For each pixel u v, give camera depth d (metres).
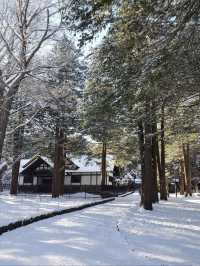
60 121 34.81
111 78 12.54
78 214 18.84
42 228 12.79
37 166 58.12
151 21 9.80
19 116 27.44
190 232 14.43
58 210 18.03
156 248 10.60
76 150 39.62
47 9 20.83
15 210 18.28
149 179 23.97
